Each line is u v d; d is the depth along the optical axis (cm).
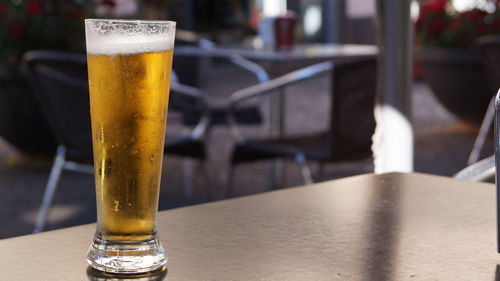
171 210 78
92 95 60
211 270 58
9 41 417
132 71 58
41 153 447
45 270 58
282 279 56
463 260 61
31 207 340
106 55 58
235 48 346
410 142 176
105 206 59
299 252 63
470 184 90
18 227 291
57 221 171
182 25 954
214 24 973
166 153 277
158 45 59
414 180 92
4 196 364
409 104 175
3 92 421
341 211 77
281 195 84
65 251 63
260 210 78
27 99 422
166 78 61
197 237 68
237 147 285
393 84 173
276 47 349
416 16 563
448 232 69
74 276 57
